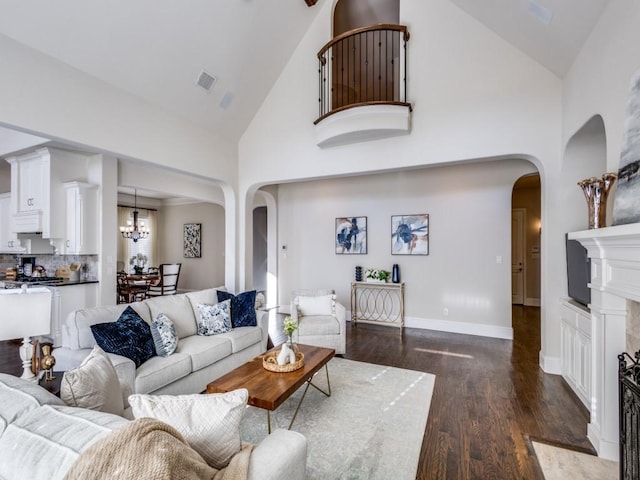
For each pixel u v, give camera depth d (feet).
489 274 15.83
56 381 6.29
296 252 20.95
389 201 18.12
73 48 9.11
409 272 17.62
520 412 8.55
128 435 2.83
